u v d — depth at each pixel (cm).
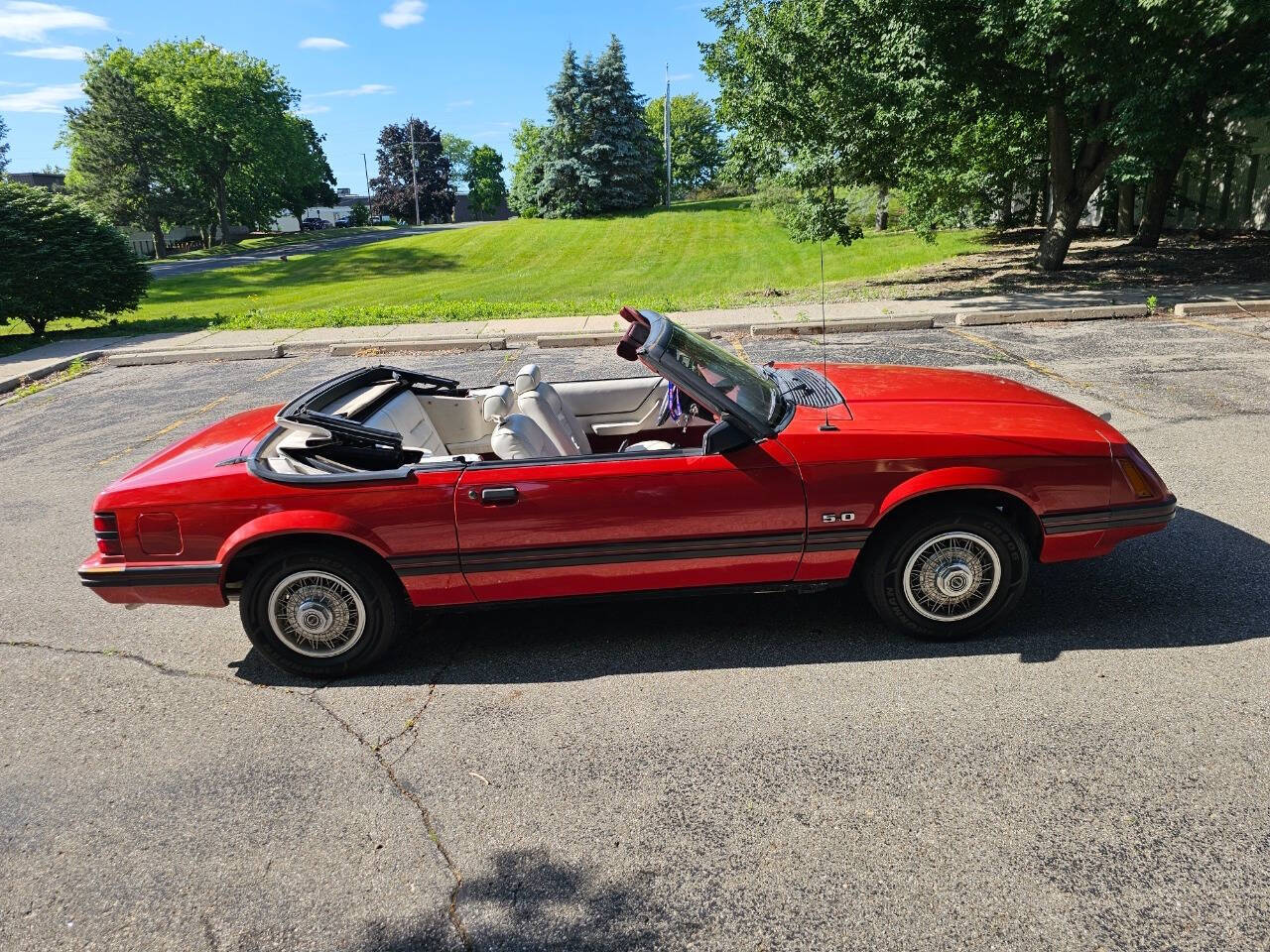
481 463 395
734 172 1762
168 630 489
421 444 470
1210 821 287
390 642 418
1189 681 366
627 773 334
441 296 2667
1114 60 1286
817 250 3062
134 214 6581
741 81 1633
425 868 291
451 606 413
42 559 603
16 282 1681
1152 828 286
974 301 1428
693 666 411
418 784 336
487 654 437
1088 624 420
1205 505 555
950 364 998
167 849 308
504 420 417
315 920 272
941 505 394
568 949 255
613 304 1728
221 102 6731
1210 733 332
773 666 405
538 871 287
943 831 291
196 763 359
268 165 7231
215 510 394
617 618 467
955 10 1388
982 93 1514
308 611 408
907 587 404
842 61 1507
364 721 384
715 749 345
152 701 411
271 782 343
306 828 314
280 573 401
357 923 270
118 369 1352
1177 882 264
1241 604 427
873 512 390
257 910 277
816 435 393
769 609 464
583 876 283
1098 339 1088
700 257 3281
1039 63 1453
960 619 409
